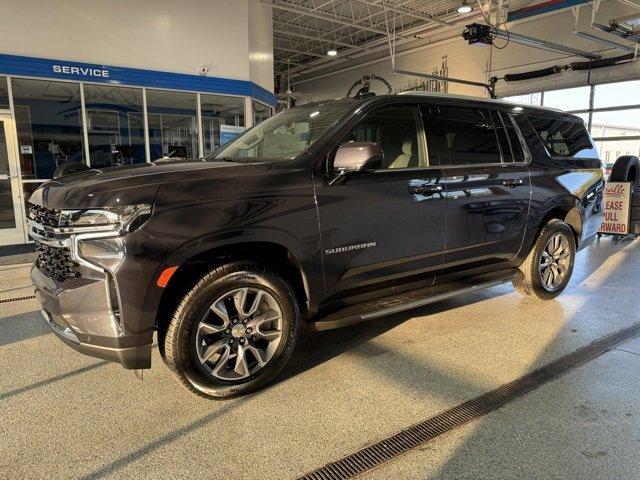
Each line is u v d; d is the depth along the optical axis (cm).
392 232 313
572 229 466
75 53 841
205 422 244
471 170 360
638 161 794
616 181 782
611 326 379
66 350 338
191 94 988
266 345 279
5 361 320
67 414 252
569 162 447
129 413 253
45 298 257
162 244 234
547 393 270
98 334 236
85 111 872
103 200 230
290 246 271
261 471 205
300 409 256
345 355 325
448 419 244
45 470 206
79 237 233
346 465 209
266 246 270
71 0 822
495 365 308
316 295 289
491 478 199
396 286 333
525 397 266
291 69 2348
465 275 376
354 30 1755
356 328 377
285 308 276
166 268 236
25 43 795
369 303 320
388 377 292
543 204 412
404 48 1861
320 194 281
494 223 375
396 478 199
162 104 956
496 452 216
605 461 209
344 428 237
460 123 367
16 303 455
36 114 830
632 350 330
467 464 208
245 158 320
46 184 280
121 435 232
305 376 295
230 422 244
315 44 1952
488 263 389
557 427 235
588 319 396
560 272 448
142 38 904
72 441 228
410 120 338
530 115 425
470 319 396
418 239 328
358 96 339
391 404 260
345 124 304
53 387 282
